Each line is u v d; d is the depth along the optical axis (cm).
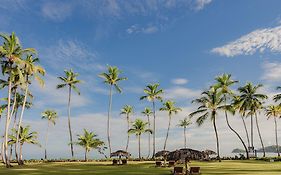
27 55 5284
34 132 7006
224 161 5875
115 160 5109
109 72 7644
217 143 5959
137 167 4316
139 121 8275
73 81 7431
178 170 3119
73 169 3962
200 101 6031
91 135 7450
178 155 3178
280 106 6072
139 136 8281
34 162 6481
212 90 6022
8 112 4878
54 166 4684
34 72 4831
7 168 4278
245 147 6819
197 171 3081
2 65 4797
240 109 7106
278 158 5878
